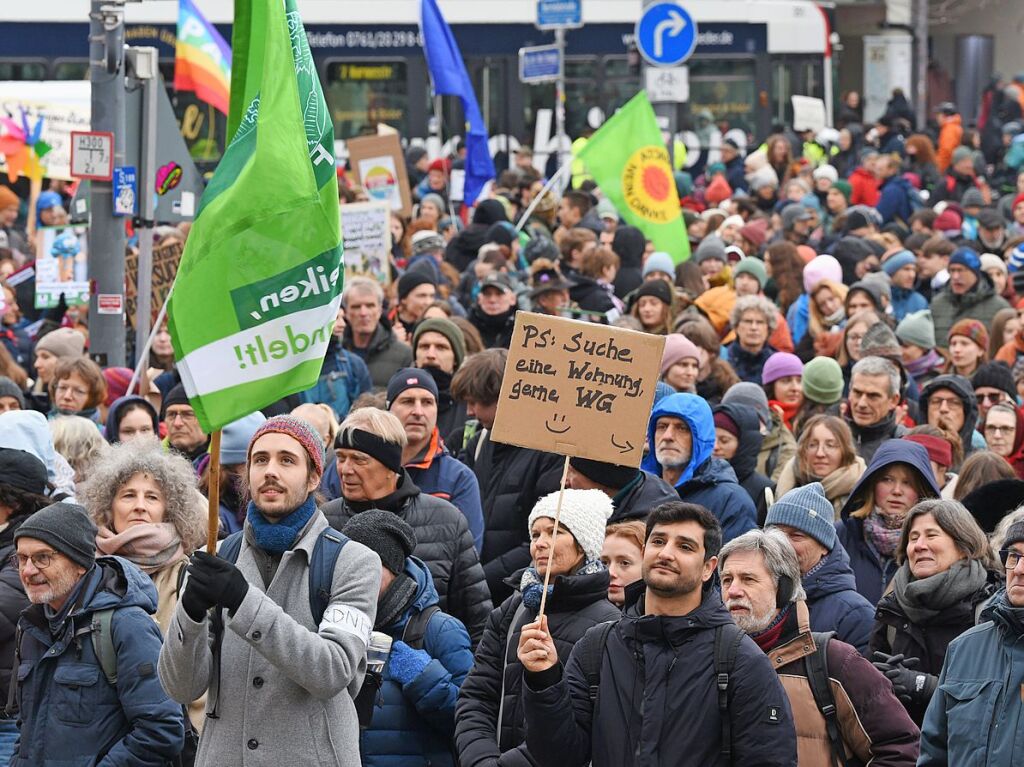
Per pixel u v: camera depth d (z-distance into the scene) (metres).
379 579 13.16
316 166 12.66
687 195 58.69
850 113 78.44
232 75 12.66
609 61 71.06
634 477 17.53
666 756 12.49
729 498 19.25
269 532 13.08
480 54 70.44
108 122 29.12
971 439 23.02
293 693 12.83
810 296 31.86
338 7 69.19
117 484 16.06
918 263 37.91
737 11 72.19
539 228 43.12
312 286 12.51
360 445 16.95
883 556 18.52
